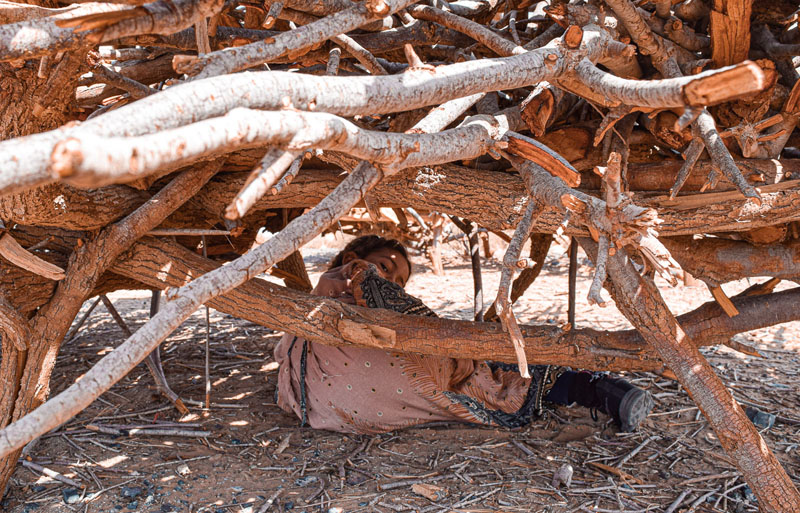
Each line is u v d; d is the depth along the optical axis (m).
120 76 2.33
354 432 3.60
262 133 1.08
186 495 2.91
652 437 3.54
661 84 1.34
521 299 7.82
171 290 1.29
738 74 1.16
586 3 2.25
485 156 3.15
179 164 1.10
